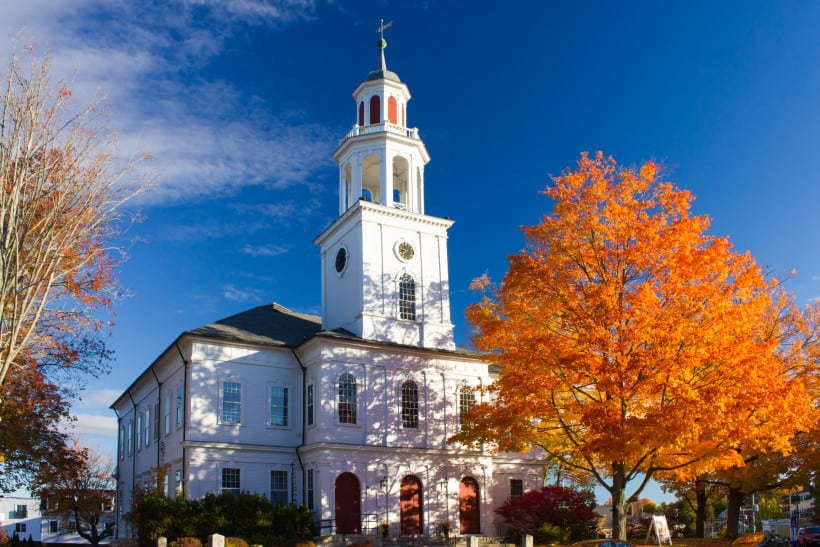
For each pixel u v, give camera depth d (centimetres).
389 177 4544
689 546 3544
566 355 2834
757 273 2777
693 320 2833
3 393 3114
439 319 4475
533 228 3128
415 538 3772
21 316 2508
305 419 4012
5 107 2517
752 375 2608
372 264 4334
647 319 2678
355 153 4609
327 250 4766
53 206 2611
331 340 3966
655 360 2655
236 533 3400
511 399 3095
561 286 3023
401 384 4162
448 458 4178
